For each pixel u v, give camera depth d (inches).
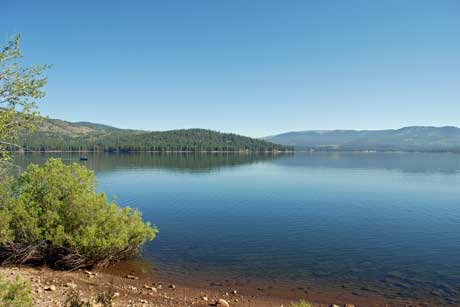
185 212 1348.4
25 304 252.7
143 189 2086.6
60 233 552.4
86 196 611.5
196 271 644.1
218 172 3452.3
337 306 484.4
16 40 393.7
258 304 485.7
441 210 1419.8
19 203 563.5
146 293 494.6
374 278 627.2
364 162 5910.4
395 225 1122.0
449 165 4980.3
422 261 738.2
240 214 1301.7
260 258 739.4
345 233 995.9
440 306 507.5
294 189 2135.8
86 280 531.8
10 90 391.2
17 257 576.4
